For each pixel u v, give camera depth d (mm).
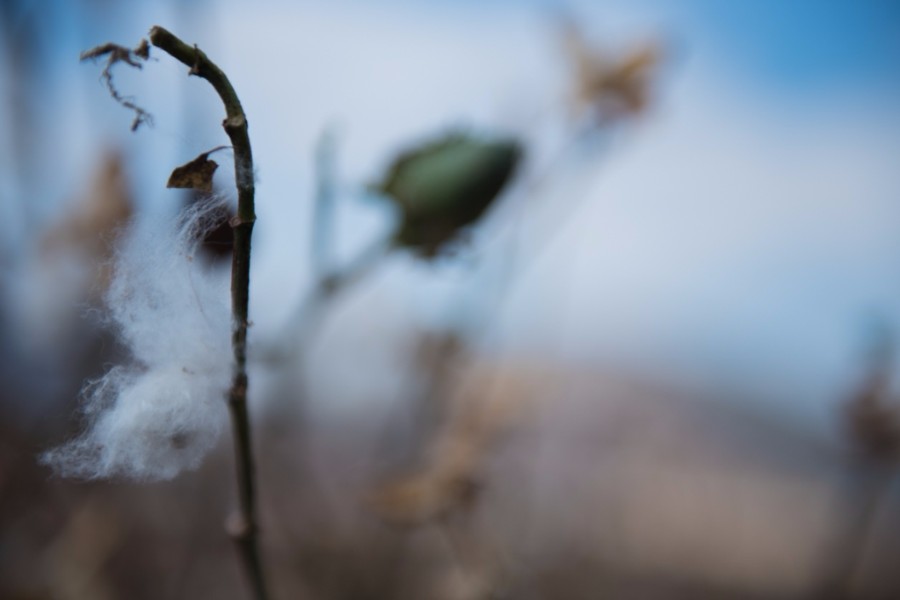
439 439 755
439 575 909
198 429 409
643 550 1397
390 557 969
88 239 643
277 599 974
